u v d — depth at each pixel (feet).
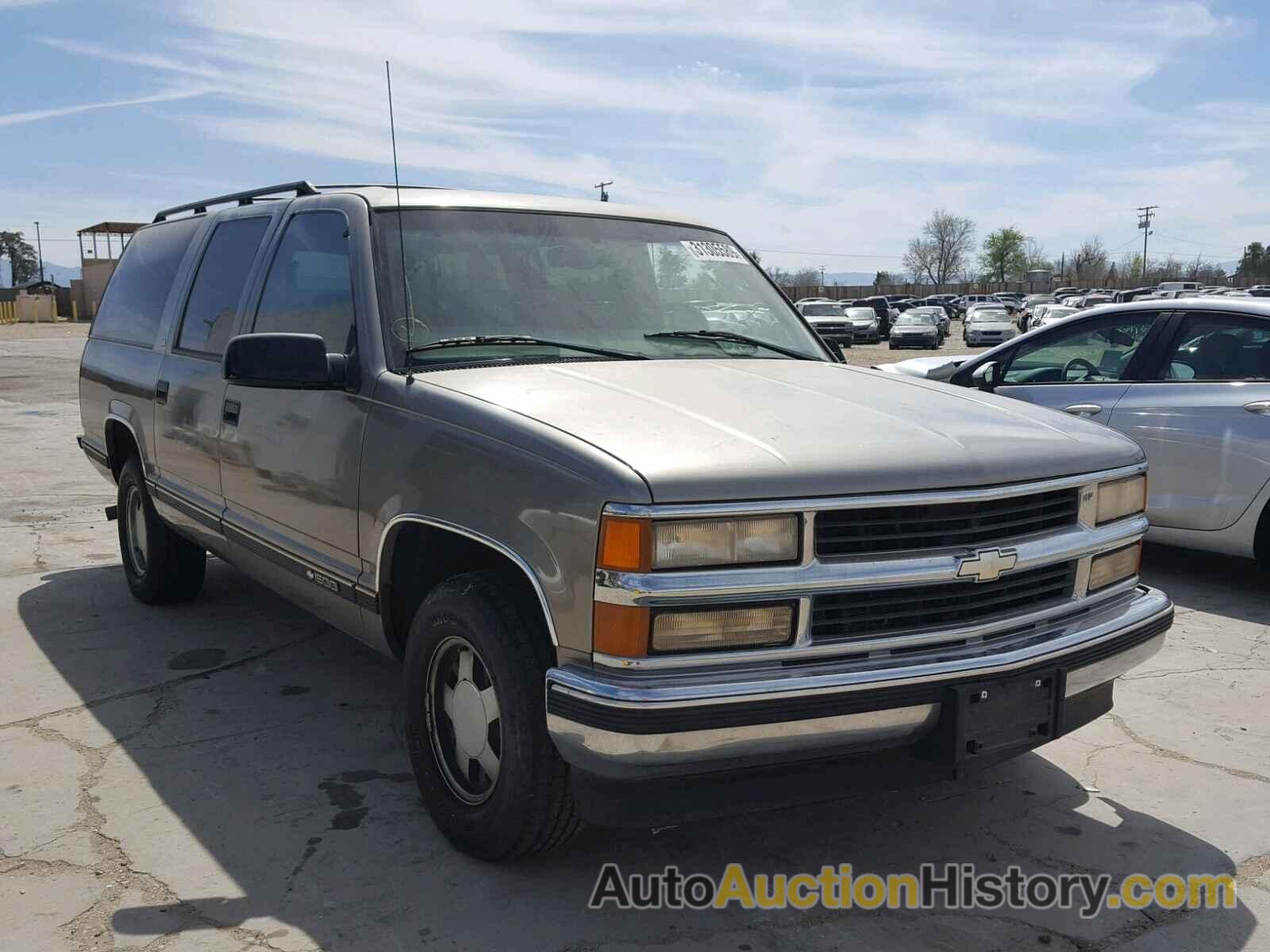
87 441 19.86
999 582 9.36
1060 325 22.34
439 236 12.04
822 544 8.59
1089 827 11.13
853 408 10.16
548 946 8.93
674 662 8.27
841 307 145.18
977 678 8.89
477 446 9.48
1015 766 12.59
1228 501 19.24
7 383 63.21
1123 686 15.20
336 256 12.23
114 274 19.94
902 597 8.89
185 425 15.03
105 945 8.84
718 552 8.29
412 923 9.20
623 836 10.82
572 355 11.59
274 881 9.84
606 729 8.16
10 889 9.64
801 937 9.16
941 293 307.17
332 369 11.02
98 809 11.18
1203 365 19.93
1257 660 16.28
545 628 9.30
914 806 11.59
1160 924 9.43
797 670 8.46
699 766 8.34
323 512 11.68
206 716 13.73
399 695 14.51
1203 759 12.78
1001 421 10.43
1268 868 10.38
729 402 9.96
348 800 11.45
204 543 15.39
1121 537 10.43
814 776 8.81
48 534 24.12
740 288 14.02
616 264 12.98
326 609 12.25
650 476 8.26
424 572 10.82
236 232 15.19
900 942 9.10
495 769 9.78
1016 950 9.05
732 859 10.43
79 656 15.88
